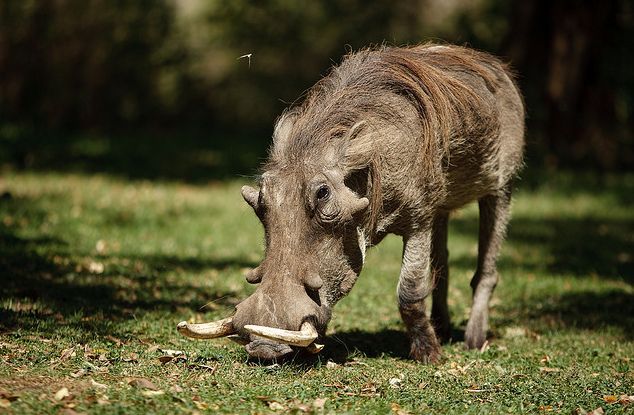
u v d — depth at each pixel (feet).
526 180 89.92
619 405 27.12
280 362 29.81
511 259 57.82
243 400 25.88
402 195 31.45
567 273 53.72
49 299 38.14
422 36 126.31
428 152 31.71
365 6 131.75
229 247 56.75
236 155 104.83
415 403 26.76
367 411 25.41
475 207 80.07
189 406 24.68
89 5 118.62
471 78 35.47
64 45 118.32
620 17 104.99
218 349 32.37
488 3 122.93
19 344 30.42
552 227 69.72
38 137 103.30
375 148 30.07
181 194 77.71
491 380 30.01
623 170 100.73
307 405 25.64
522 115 39.04
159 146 108.99
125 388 25.99
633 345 37.47
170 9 127.03
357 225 29.58
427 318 32.94
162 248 54.13
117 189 76.54
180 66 128.16
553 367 33.17
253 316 26.99
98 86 120.78
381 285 47.93
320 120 29.94
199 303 40.57
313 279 27.53
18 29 116.16
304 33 133.08
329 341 35.58
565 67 97.86
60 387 25.62
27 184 73.87
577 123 99.86
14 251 46.93
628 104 110.22
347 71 33.04
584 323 41.83
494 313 44.16
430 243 33.14
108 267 46.14
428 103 31.89
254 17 134.00
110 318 36.17
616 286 50.72
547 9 98.22
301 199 28.37
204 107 133.39
